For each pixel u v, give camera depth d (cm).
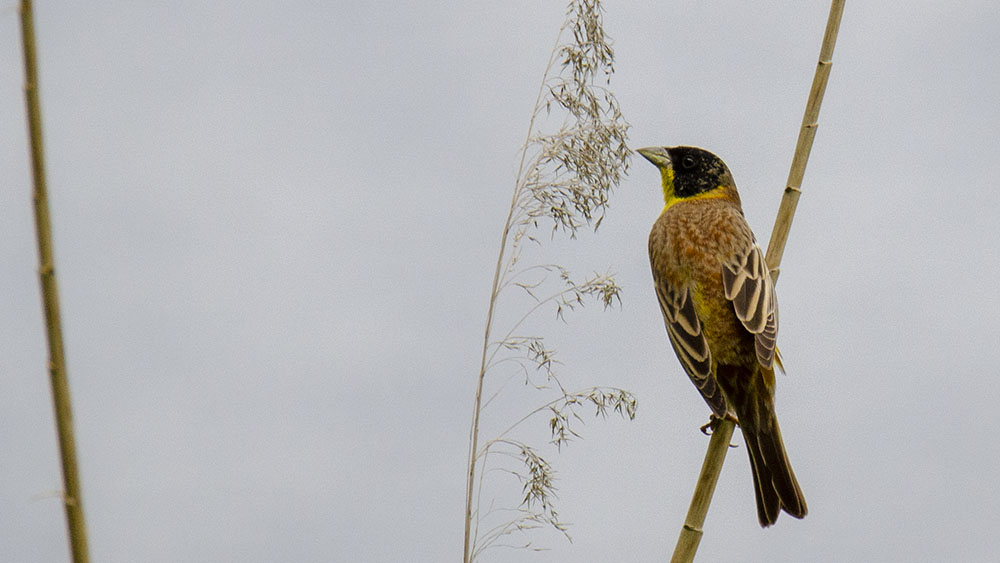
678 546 832
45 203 401
